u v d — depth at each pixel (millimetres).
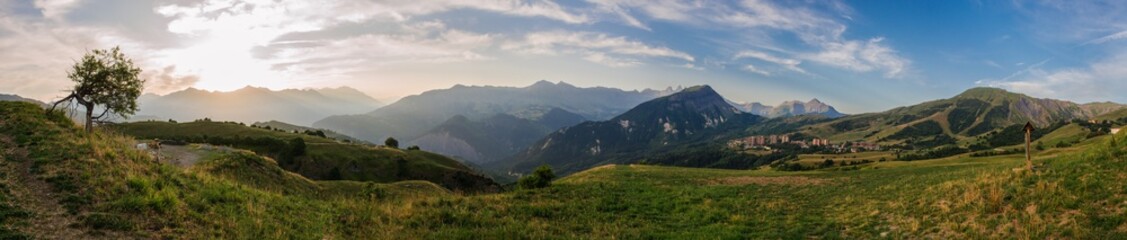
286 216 24344
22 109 27578
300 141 135250
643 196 41719
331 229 24281
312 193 49562
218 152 61031
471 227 27984
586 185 50406
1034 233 19281
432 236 25312
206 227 19312
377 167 139875
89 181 19828
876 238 23156
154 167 25500
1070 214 20312
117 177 21172
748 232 27000
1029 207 22094
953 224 22250
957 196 26828
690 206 36250
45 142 23219
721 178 61156
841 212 30906
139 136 138625
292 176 53906
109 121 37781
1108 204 20234
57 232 15828
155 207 19234
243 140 136250
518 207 34562
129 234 16828
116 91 37844
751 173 72625
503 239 25109
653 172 72250
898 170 63094
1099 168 24531
